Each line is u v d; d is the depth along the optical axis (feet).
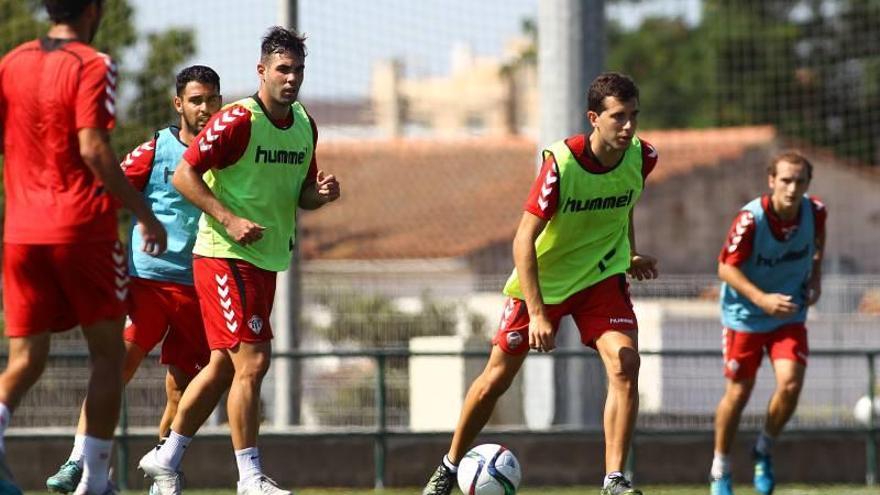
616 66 449.89
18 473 130.21
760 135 350.64
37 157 66.18
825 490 127.34
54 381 132.67
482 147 344.08
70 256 66.03
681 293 167.02
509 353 84.02
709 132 363.56
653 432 137.59
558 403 140.77
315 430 135.13
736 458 139.03
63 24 67.21
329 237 265.75
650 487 133.90
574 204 81.15
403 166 323.37
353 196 303.07
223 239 77.61
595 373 140.77
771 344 104.17
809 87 303.07
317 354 130.93
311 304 160.97
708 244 350.02
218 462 132.57
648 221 351.67
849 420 147.95
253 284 77.92
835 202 351.05
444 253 275.80
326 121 306.55
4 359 128.88
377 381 134.10
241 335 77.56
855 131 301.02
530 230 80.12
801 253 102.83
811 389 149.07
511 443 135.74
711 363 145.59
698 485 137.28
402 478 134.51
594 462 136.77
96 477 68.85
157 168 89.97
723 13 356.79
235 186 77.97
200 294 78.74
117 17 170.91
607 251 83.25
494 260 286.46
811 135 310.24
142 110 170.71
